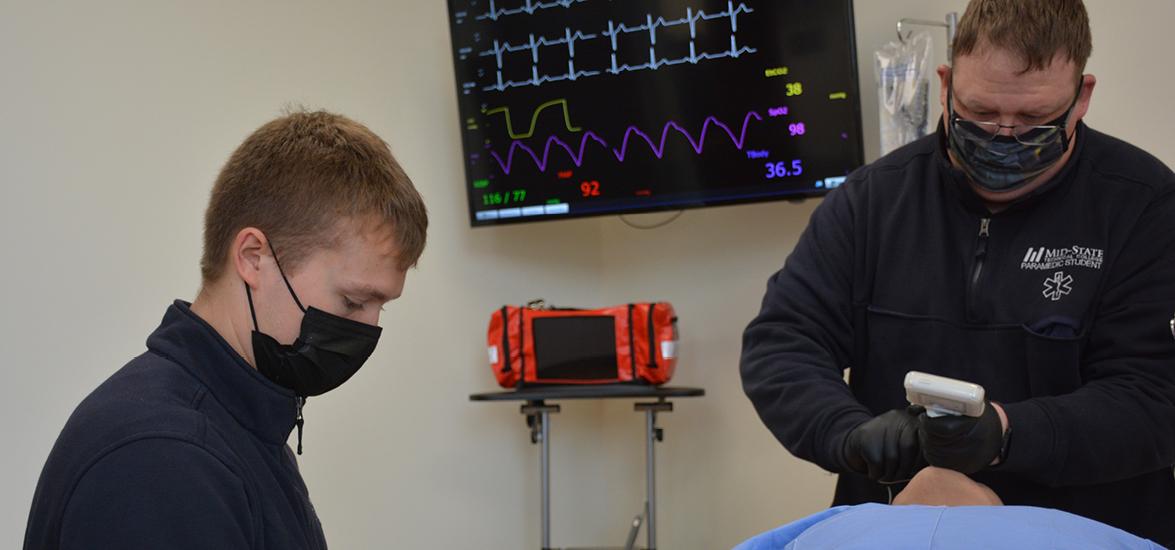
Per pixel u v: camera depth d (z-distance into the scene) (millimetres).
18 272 2320
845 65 2830
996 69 1525
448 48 3324
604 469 3580
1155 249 1578
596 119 3064
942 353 1679
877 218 1767
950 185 1688
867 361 1769
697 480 3389
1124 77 2559
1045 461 1453
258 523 1099
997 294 1650
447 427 3227
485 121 3150
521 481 3438
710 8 2936
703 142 2982
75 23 2447
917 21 2715
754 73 2914
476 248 3330
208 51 2711
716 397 3342
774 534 1047
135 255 2537
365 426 3000
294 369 1168
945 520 904
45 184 2375
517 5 3092
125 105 2533
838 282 1781
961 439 1262
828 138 2863
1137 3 2537
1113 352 1584
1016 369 1633
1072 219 1630
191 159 2666
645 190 3047
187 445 1026
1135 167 1629
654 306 3129
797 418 1636
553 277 3506
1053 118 1549
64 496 1011
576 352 3158
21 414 2311
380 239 1155
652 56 3002
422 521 3141
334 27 3008
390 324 3078
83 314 2430
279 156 1150
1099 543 867
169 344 1134
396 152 3145
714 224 3350
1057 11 1513
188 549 991
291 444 2805
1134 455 1495
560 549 3488
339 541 2916
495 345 3176
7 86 2324
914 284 1711
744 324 3273
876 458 1396
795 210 3178
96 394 1087
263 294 1148
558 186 3111
